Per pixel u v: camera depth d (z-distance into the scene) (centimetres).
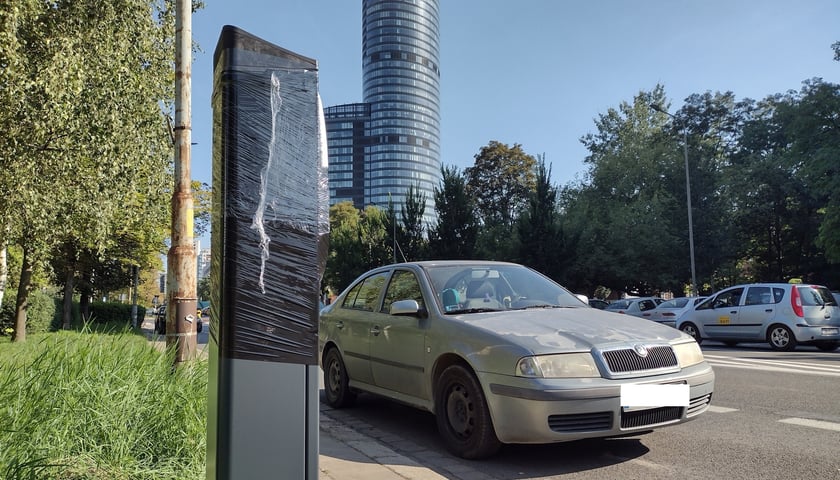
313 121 218
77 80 1098
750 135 4253
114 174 1291
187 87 686
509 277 634
